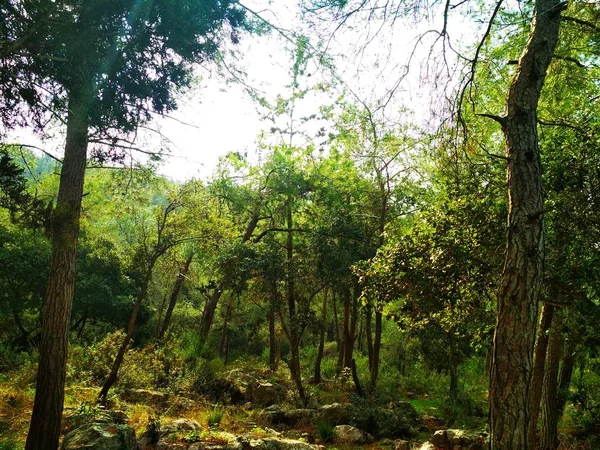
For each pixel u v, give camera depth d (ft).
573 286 18.19
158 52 17.20
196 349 54.85
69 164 19.79
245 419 34.81
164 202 39.81
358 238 42.14
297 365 41.32
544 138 21.84
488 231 20.04
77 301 68.08
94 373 41.06
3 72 13.11
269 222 73.31
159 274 75.82
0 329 62.03
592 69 26.27
